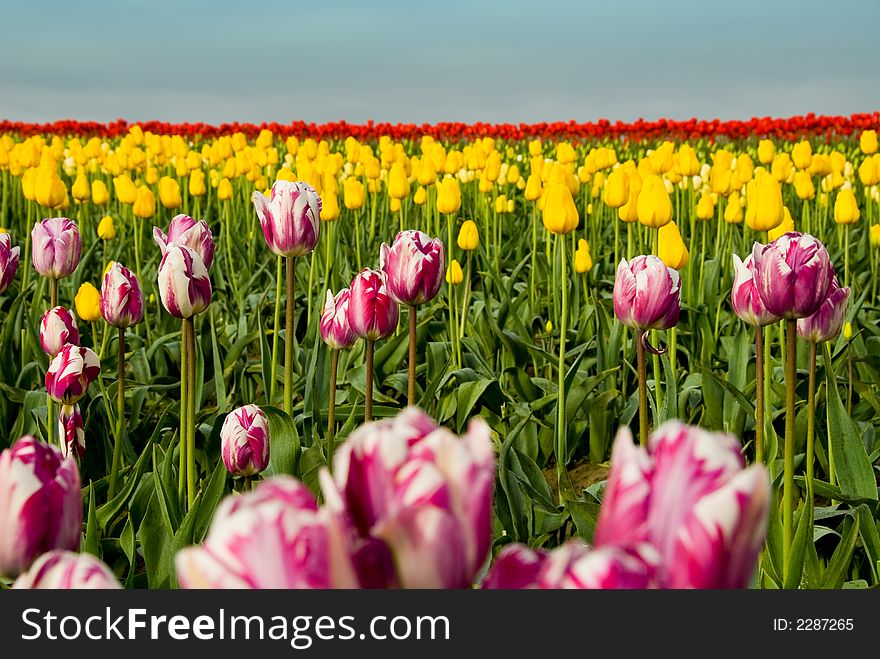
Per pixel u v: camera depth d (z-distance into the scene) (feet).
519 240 34.99
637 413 18.01
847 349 17.87
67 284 29.58
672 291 10.85
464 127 78.48
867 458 13.09
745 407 13.69
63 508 4.52
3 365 19.56
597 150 32.01
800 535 10.12
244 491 10.77
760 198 15.21
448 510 2.75
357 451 2.84
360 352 20.03
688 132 76.54
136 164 39.52
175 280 11.22
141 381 19.88
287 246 12.72
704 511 2.69
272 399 16.87
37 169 24.35
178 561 2.70
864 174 27.27
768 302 9.84
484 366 19.79
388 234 36.01
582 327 22.56
